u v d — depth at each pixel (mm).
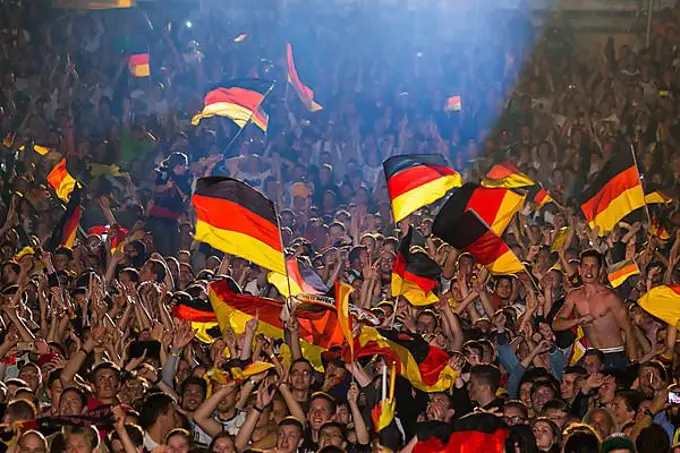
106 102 58375
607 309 29438
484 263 29484
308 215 46906
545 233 39219
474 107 60500
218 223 26672
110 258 38219
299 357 26688
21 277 33469
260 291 35688
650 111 58125
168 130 56844
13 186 46875
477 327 29734
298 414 24359
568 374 26312
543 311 31391
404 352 25828
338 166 56875
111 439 22406
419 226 40562
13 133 55844
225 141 54906
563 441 22641
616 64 62156
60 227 37750
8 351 27266
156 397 23438
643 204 35781
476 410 23734
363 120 59094
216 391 24297
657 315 28578
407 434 25406
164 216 43812
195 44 63531
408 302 30891
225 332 27750
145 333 28688
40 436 21047
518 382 27703
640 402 24672
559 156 54406
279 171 52656
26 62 60875
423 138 59062
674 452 21641
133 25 63031
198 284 31547
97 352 27016
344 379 26812
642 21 66125
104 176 50531
